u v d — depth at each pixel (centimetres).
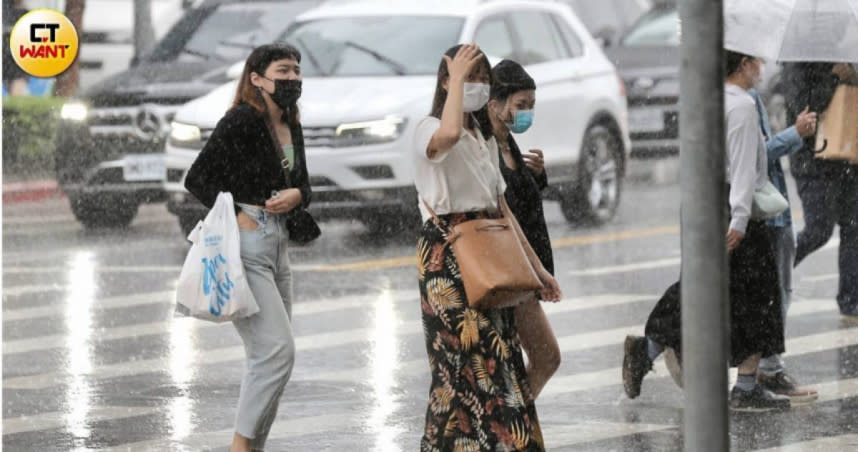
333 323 2483
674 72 4809
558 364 1552
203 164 1544
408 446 1744
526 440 1396
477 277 1384
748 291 1872
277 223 1568
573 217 3634
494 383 1403
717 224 1048
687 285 1055
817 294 2739
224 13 4050
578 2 5397
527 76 1552
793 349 2277
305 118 3192
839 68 2367
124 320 2538
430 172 1416
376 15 3538
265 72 1550
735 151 1831
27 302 2700
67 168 3609
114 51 5872
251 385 1560
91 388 2059
